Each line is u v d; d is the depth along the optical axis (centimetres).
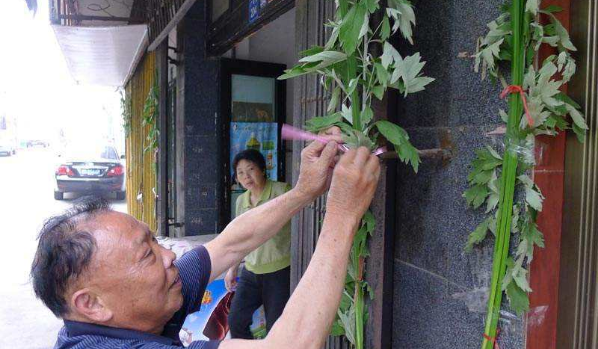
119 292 90
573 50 107
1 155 3325
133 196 806
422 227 146
